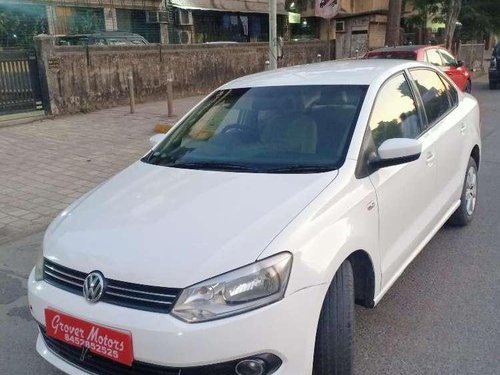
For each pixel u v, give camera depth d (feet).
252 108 12.59
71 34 59.72
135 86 47.57
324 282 8.35
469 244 15.85
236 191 9.75
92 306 8.21
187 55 51.70
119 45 45.52
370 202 10.05
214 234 8.45
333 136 11.00
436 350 10.68
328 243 8.67
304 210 8.86
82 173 25.82
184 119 13.79
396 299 12.79
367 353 10.66
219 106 13.34
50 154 29.76
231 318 7.64
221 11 74.08
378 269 10.36
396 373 10.01
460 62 45.47
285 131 11.60
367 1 81.35
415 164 12.12
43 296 8.88
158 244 8.43
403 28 86.28
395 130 12.10
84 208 10.36
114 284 8.17
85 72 43.21
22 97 39.70
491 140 31.78
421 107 13.75
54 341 9.09
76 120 40.14
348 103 11.64
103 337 8.04
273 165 10.78
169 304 7.77
